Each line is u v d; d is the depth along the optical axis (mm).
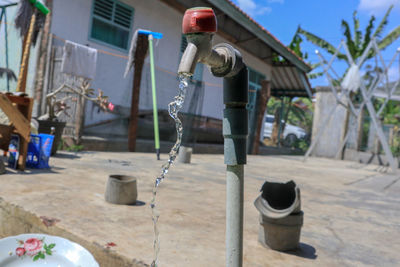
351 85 8703
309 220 2461
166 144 7516
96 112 6727
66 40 5738
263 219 1752
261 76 13375
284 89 16172
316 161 10711
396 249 1938
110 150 6266
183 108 8305
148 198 2619
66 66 5336
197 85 8680
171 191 3020
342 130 12938
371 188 4812
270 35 10500
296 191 1632
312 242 1925
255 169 5992
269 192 1871
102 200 2357
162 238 1679
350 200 3580
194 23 804
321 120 13477
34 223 1812
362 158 12289
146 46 6414
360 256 1753
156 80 7859
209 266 1386
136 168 4258
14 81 5988
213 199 2857
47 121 4469
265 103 10625
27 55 4320
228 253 1021
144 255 1420
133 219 1968
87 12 6645
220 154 9328
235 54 945
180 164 5395
